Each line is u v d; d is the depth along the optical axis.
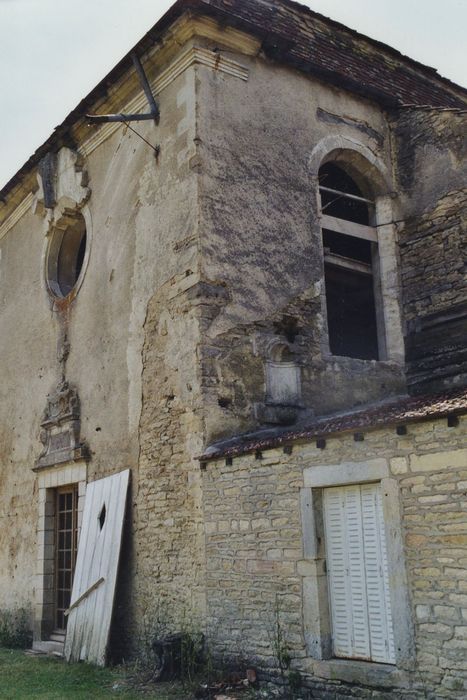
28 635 10.20
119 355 9.17
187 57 8.60
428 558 5.26
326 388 8.65
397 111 10.29
